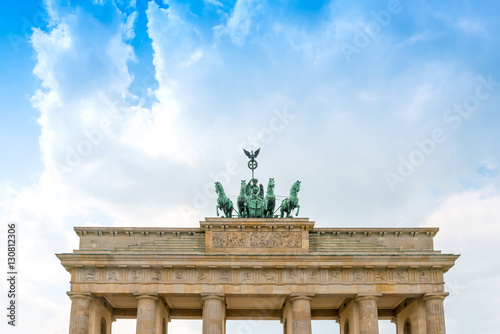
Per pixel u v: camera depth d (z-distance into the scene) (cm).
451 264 10681
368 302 10556
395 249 11012
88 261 10512
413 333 11150
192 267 10594
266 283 10619
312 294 10569
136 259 10562
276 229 10950
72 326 10269
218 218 10938
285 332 11631
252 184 11775
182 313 12238
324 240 11175
